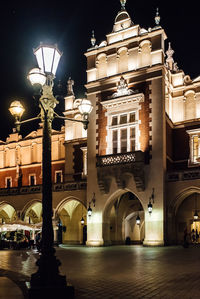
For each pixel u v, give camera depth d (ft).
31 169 130.72
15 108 36.99
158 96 92.84
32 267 47.83
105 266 46.29
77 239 118.01
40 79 31.60
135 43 99.45
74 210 120.26
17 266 49.14
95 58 105.50
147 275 38.04
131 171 91.09
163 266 45.44
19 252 80.38
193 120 96.78
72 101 118.62
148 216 88.69
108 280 35.12
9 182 135.23
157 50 95.30
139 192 91.04
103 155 96.07
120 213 110.32
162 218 87.04
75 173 112.57
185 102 100.27
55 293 27.48
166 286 31.58
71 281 34.65
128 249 79.61
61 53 33.71
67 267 45.57
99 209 96.73
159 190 88.48
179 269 42.50
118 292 29.19
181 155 96.99
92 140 101.50
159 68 93.71
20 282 34.99
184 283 32.94
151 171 90.33
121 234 109.29
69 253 69.56
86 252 71.97
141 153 90.79
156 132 91.56
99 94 102.83
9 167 135.64
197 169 87.15
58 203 106.52
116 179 93.30
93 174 99.45
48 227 29.63
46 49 32.04
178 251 69.67
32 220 128.77
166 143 93.30
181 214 98.94
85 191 102.27
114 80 100.83
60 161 122.62
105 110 100.83
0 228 98.02
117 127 97.66
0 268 46.70
